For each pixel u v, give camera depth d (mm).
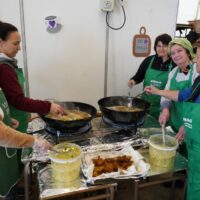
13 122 1368
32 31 2104
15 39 1368
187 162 1340
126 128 1588
